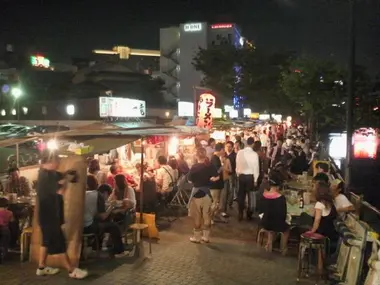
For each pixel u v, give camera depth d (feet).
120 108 48.93
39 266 21.44
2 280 20.81
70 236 21.68
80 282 20.65
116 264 23.36
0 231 23.58
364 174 50.47
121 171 33.22
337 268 21.80
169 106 169.58
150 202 31.83
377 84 41.01
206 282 20.89
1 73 147.43
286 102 128.88
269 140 76.07
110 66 161.68
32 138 30.22
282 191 30.78
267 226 25.39
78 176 21.91
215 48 140.05
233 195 39.42
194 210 27.81
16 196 28.07
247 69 130.82
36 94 144.56
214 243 27.71
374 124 41.29
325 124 67.56
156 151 46.14
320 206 22.41
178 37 199.31
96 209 23.91
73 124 102.42
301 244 21.24
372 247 19.04
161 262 23.82
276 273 22.25
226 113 102.99
